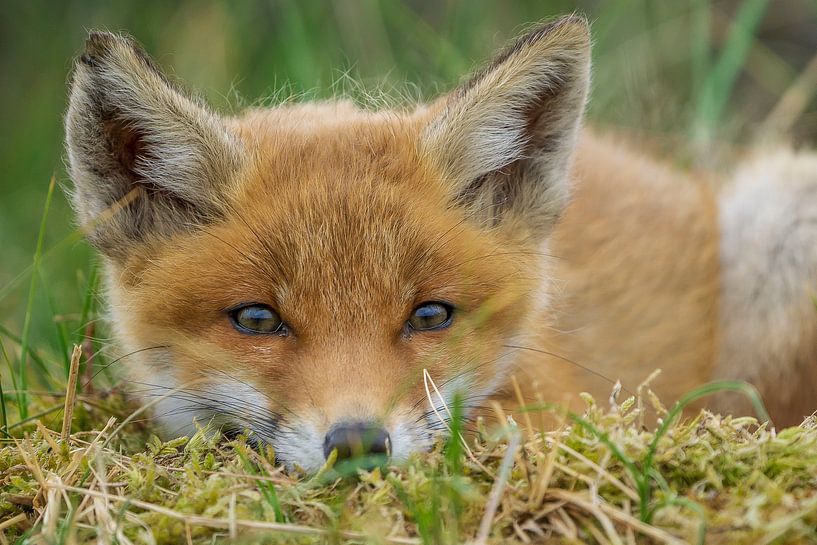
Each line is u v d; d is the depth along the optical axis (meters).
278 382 6.25
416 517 5.03
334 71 11.69
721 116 13.59
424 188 6.97
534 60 7.09
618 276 9.38
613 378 8.88
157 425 7.27
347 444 5.66
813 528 4.82
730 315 10.03
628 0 12.98
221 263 6.54
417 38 13.11
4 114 14.71
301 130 7.37
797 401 9.47
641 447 5.41
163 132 6.87
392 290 6.45
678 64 13.97
